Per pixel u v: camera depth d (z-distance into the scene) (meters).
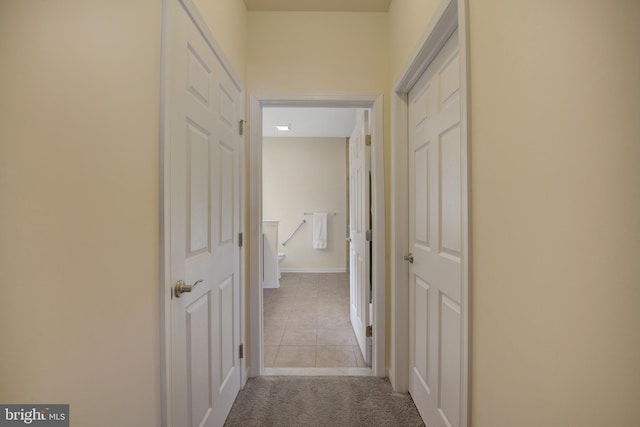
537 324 0.66
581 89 0.54
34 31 0.53
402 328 1.82
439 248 1.37
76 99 0.61
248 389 1.85
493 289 0.83
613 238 0.49
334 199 5.30
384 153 1.97
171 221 0.96
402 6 1.67
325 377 2.00
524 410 0.71
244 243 1.90
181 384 1.05
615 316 0.49
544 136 0.63
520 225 0.71
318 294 3.96
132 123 0.79
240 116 1.83
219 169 1.44
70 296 0.60
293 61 2.00
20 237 0.51
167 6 0.94
